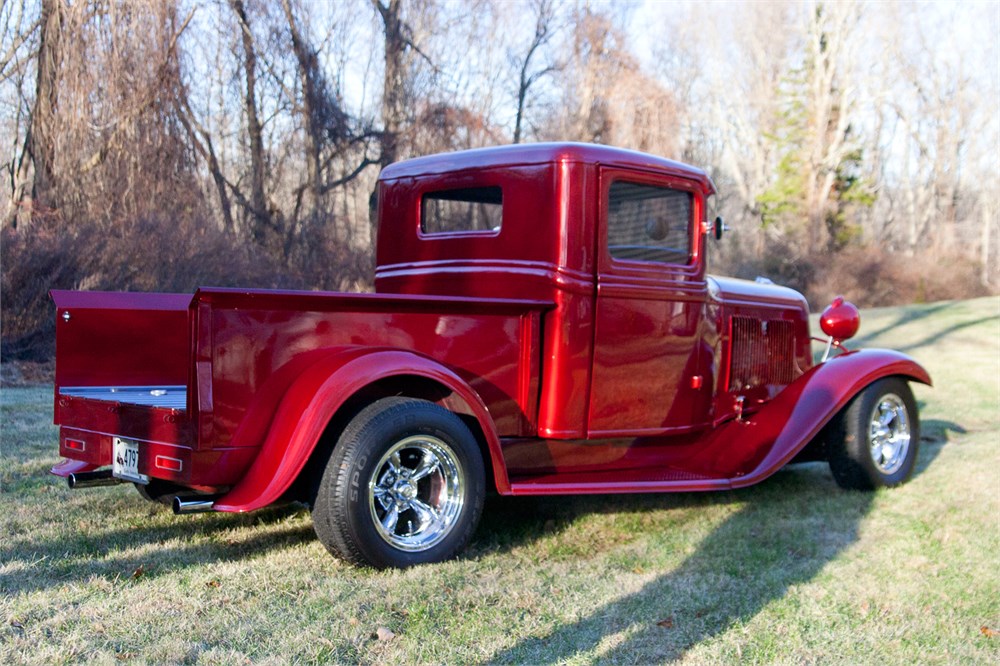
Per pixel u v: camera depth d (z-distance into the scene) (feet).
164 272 43.14
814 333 51.44
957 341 48.34
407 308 13.30
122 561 12.48
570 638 10.52
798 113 120.67
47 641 9.67
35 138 50.14
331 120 69.82
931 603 11.94
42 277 38.09
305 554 13.12
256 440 12.16
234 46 65.46
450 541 12.97
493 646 10.19
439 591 11.77
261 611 10.82
